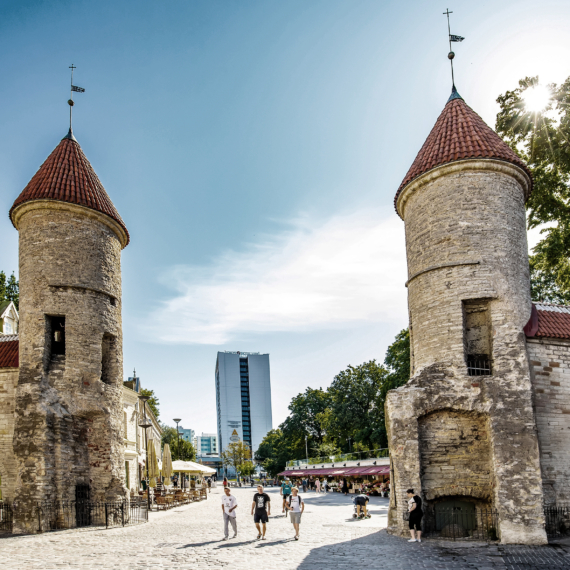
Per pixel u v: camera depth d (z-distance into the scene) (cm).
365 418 6931
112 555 1525
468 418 1905
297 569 1298
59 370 2328
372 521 2409
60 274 2411
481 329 2025
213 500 4647
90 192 2581
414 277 2153
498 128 2592
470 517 1864
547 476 1848
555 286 4134
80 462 2305
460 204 2066
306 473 6575
